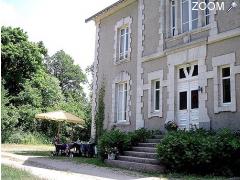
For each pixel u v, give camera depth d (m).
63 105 34.00
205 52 12.13
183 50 13.12
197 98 12.48
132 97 15.80
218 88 11.51
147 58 14.99
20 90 33.00
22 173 8.75
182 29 13.76
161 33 14.38
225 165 9.55
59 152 17.44
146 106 14.70
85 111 34.12
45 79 36.09
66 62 57.28
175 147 9.86
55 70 56.91
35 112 30.59
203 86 12.02
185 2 13.78
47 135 31.03
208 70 11.94
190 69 12.95
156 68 14.45
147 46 15.18
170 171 10.01
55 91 36.03
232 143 9.24
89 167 11.54
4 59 31.52
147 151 12.00
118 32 17.84
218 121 11.28
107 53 18.36
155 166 10.08
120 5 17.50
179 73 13.49
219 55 11.62
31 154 17.09
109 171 10.43
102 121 17.59
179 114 13.17
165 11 14.48
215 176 9.21
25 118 30.44
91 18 19.67
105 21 19.06
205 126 11.68
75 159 14.62
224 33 11.49
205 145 9.42
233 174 9.32
